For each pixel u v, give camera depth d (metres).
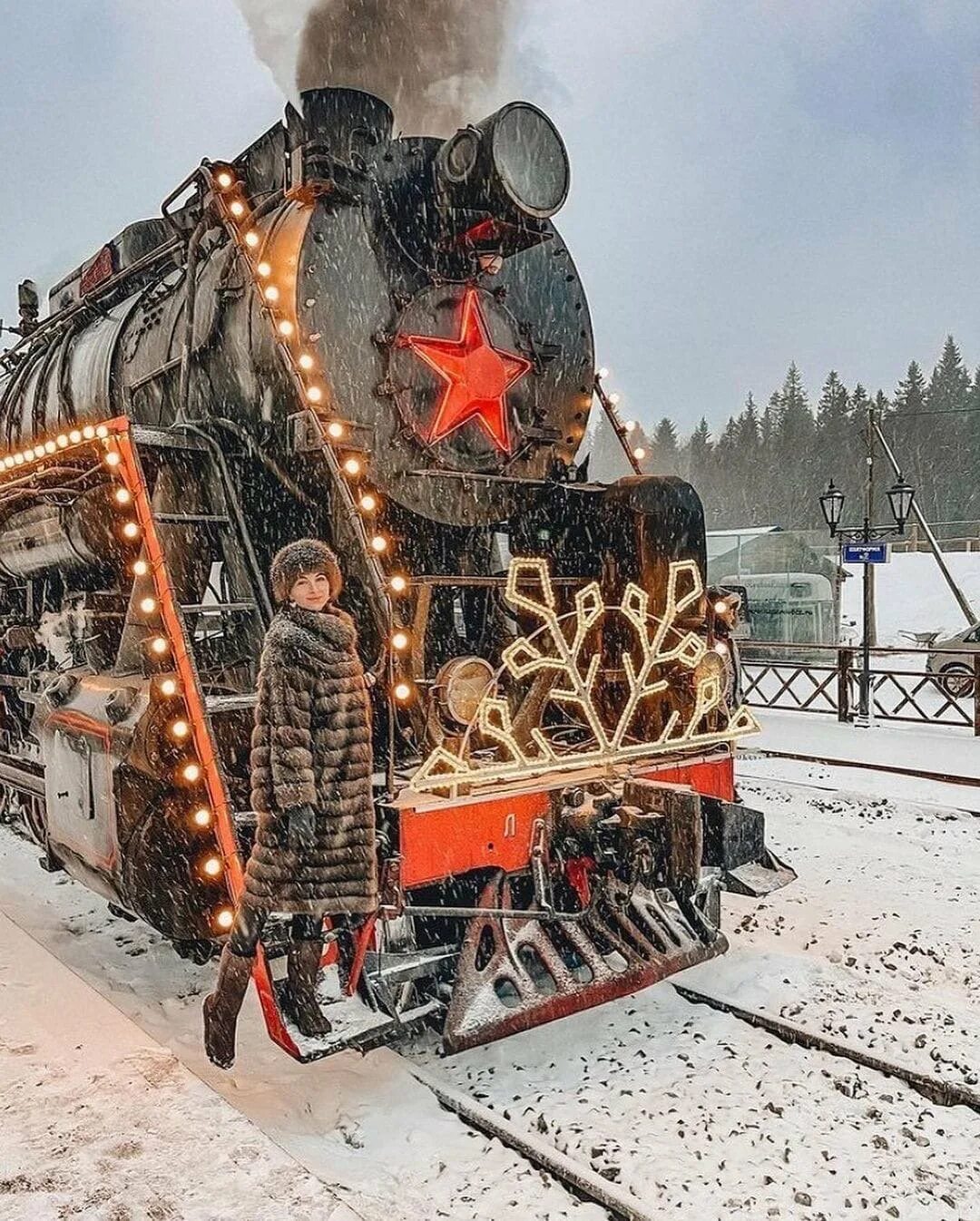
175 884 3.64
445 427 4.33
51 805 4.38
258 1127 2.84
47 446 4.30
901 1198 2.75
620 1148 2.98
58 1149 2.69
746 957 4.45
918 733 10.97
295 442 3.92
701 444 73.88
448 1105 3.26
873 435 17.64
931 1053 3.51
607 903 3.88
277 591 3.12
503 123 4.07
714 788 4.46
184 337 4.44
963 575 29.38
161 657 3.63
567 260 5.05
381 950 3.34
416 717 3.84
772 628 20.09
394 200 4.39
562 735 4.71
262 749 2.99
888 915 5.05
